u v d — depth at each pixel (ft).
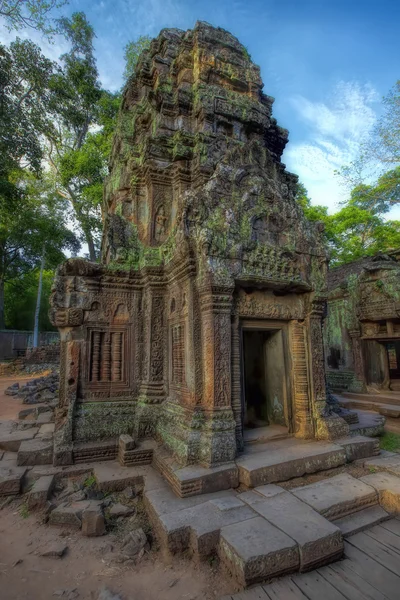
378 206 83.05
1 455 19.75
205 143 23.79
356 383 39.96
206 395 16.66
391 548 11.71
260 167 21.74
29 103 62.13
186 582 10.48
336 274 55.01
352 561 11.06
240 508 12.78
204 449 15.44
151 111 26.99
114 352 21.44
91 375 20.77
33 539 12.84
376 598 9.49
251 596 9.57
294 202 22.25
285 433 19.43
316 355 20.12
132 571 11.13
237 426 16.90
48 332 115.24
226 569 10.65
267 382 22.13
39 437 21.25
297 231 20.62
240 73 27.99
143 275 22.16
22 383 62.95
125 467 17.63
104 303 21.66
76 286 21.11
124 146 28.50
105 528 13.38
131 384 21.48
